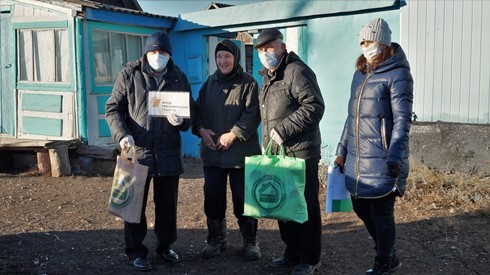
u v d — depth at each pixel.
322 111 3.90
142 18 9.39
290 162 3.79
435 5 6.88
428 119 7.07
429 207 5.83
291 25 8.45
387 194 3.60
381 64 3.64
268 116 4.07
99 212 6.16
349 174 3.81
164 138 4.22
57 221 5.76
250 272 4.25
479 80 6.69
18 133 9.38
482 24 6.61
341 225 5.46
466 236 5.01
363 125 3.70
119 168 4.07
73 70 8.64
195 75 9.69
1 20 9.41
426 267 4.31
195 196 6.86
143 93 4.20
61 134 8.90
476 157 6.60
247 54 11.51
